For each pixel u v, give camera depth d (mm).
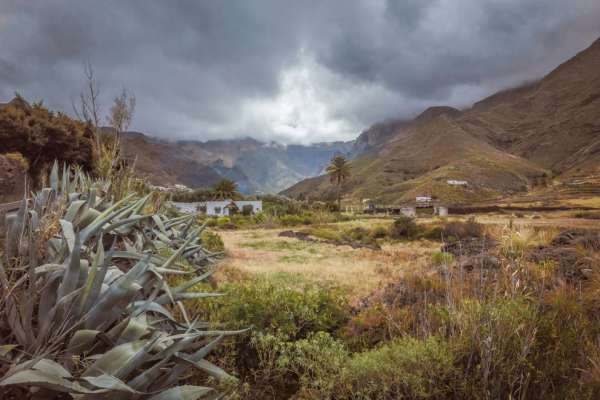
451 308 3020
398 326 3299
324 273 9680
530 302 3113
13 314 1744
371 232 25672
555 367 2406
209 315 3820
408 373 2500
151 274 2635
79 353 1726
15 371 1445
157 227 5590
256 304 4043
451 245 11836
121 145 5508
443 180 169000
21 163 6656
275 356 3477
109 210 2832
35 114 17406
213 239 13047
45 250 2318
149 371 1749
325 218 44688
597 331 2740
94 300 1982
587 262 4934
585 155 189375
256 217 42312
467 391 2307
